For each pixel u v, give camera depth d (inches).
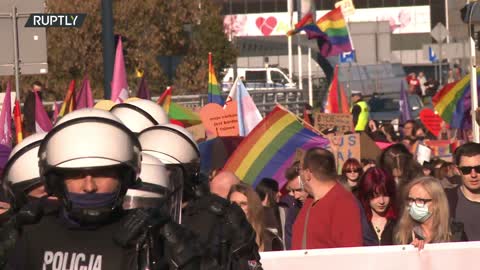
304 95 2883.9
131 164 316.2
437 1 4847.4
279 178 829.8
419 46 4913.9
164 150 441.7
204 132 995.3
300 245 589.0
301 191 717.9
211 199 442.3
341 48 2016.5
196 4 2677.2
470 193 639.8
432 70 4301.2
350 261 563.5
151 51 2524.6
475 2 1182.9
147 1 2544.3
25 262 314.2
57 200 333.7
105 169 312.7
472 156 634.8
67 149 311.0
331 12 2015.3
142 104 508.7
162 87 2534.5
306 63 3705.7
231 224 439.2
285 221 664.4
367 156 1007.6
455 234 610.9
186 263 314.2
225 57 2871.6
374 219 611.5
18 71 987.3
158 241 313.9
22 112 1102.4
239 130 1013.2
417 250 567.2
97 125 315.0
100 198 312.7
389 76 2970.0
